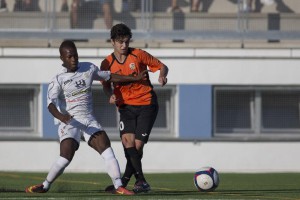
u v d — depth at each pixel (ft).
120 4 213.25
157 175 196.24
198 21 214.28
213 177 127.24
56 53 210.18
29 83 209.97
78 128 119.96
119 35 123.95
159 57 210.18
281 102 215.92
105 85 127.54
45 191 121.60
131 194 118.42
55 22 212.64
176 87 211.00
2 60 209.56
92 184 157.58
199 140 210.18
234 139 210.38
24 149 208.85
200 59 210.59
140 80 125.18
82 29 212.64
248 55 211.41
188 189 143.02
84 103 119.85
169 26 213.87
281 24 215.72
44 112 209.56
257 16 214.90
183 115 210.59
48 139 209.05
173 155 209.77
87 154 207.82
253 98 214.48
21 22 212.02
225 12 214.69
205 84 210.79
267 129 215.51
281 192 134.72
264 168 211.20
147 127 124.88
